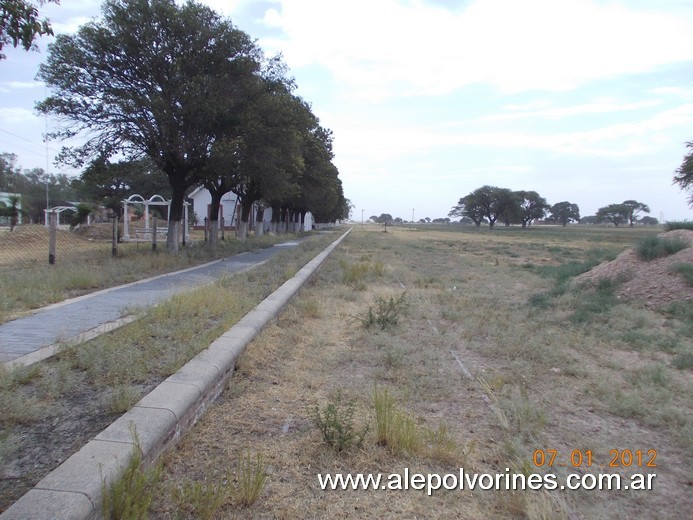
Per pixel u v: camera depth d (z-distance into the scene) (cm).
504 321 877
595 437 441
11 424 377
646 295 1045
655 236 1318
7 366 488
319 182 3900
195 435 411
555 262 2341
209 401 469
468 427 453
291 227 6212
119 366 492
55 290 983
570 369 612
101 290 1052
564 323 877
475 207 13488
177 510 300
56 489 271
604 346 744
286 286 1089
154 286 1123
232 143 1759
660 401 518
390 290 1273
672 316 923
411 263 2172
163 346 586
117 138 1795
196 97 1684
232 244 2611
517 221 13800
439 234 7038
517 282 1502
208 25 1773
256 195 3134
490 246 3834
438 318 931
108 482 284
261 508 313
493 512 323
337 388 533
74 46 1638
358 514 314
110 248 2109
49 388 445
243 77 1864
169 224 1992
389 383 559
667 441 438
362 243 3903
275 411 469
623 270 1203
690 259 1094
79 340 585
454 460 383
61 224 4809
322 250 2502
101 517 271
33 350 569
